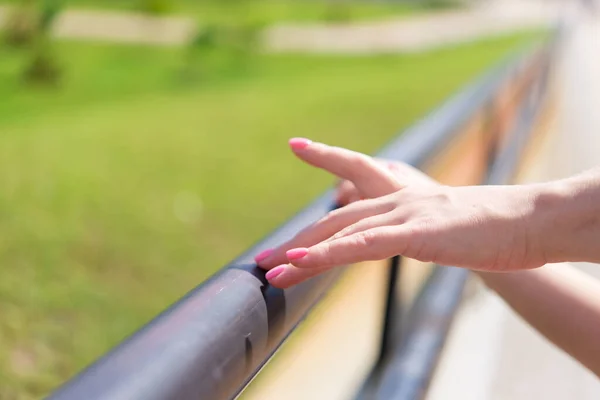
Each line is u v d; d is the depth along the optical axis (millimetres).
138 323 4367
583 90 10570
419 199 940
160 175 7719
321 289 1028
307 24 33031
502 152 3826
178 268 5281
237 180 7891
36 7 18219
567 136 6941
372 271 2447
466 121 2215
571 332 1315
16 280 4441
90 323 4184
